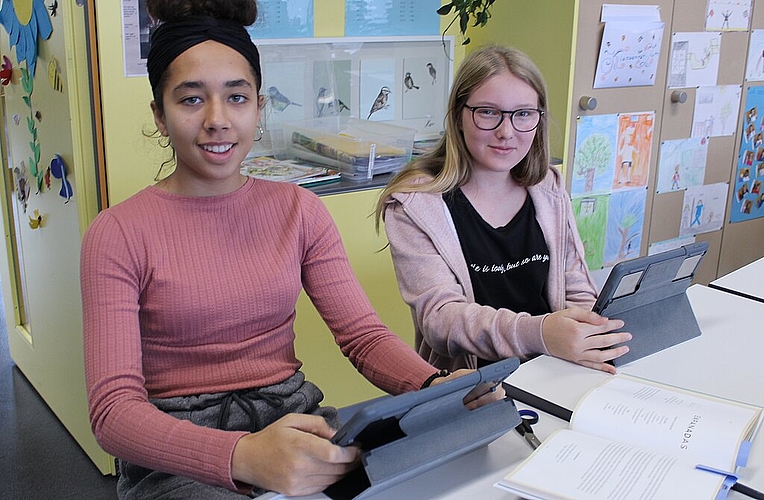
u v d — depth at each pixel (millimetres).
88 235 1159
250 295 1231
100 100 1944
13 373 2951
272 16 2434
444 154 1738
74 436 2459
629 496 892
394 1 2697
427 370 1220
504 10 2764
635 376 1278
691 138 3174
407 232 1636
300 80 2559
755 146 3449
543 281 1718
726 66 3184
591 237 2955
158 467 1005
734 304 1675
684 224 3303
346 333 1334
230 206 1250
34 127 2271
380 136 2574
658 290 1400
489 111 1591
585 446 1010
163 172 2049
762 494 949
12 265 2828
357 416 854
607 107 2818
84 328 1126
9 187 2705
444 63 2902
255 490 1188
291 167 2412
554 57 2635
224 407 1207
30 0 2121
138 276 1174
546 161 1713
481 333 1446
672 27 2926
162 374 1220
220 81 1165
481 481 986
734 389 1250
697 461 984
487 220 1692
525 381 1263
